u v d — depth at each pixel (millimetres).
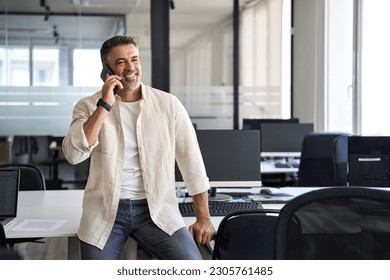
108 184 2361
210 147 3164
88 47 6840
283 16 7691
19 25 6691
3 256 1389
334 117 6492
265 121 6223
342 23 6344
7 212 2641
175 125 2504
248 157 3182
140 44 7156
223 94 7566
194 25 7418
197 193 2514
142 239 2396
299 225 1616
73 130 2297
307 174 4902
